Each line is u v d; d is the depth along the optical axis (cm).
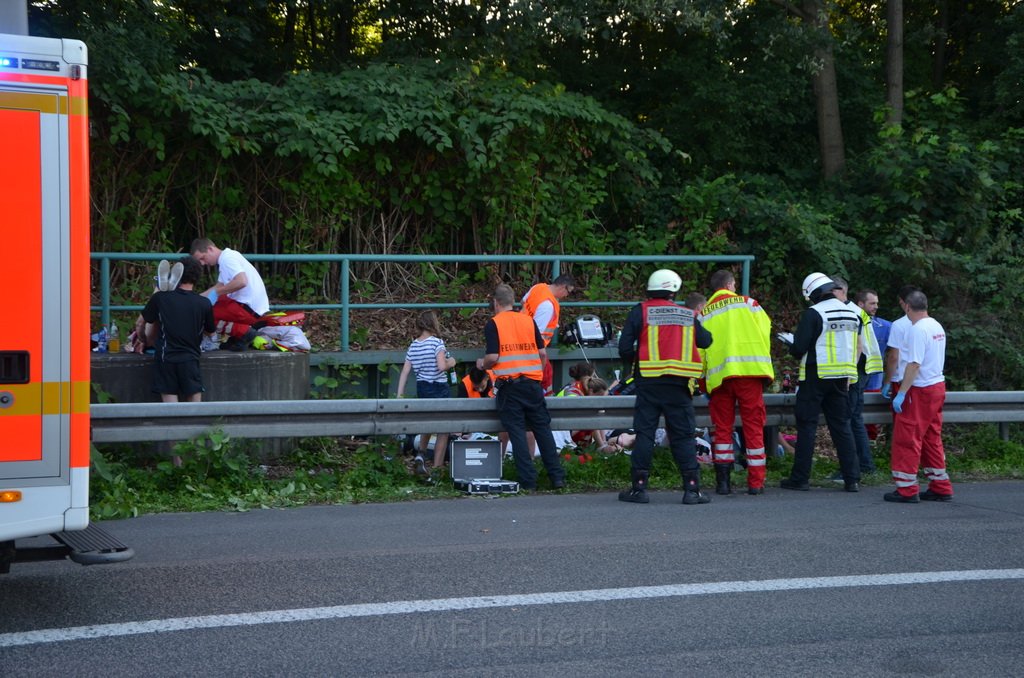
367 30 2216
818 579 834
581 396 1284
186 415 1141
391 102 1772
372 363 1539
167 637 685
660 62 2342
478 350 1614
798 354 1224
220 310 1341
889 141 2048
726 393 1207
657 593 792
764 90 2225
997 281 1872
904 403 1159
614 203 2044
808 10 2208
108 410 1111
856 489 1227
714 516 1070
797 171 2319
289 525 1008
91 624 708
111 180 1669
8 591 783
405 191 1822
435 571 845
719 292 1209
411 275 1844
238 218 1778
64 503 667
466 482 1194
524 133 1861
